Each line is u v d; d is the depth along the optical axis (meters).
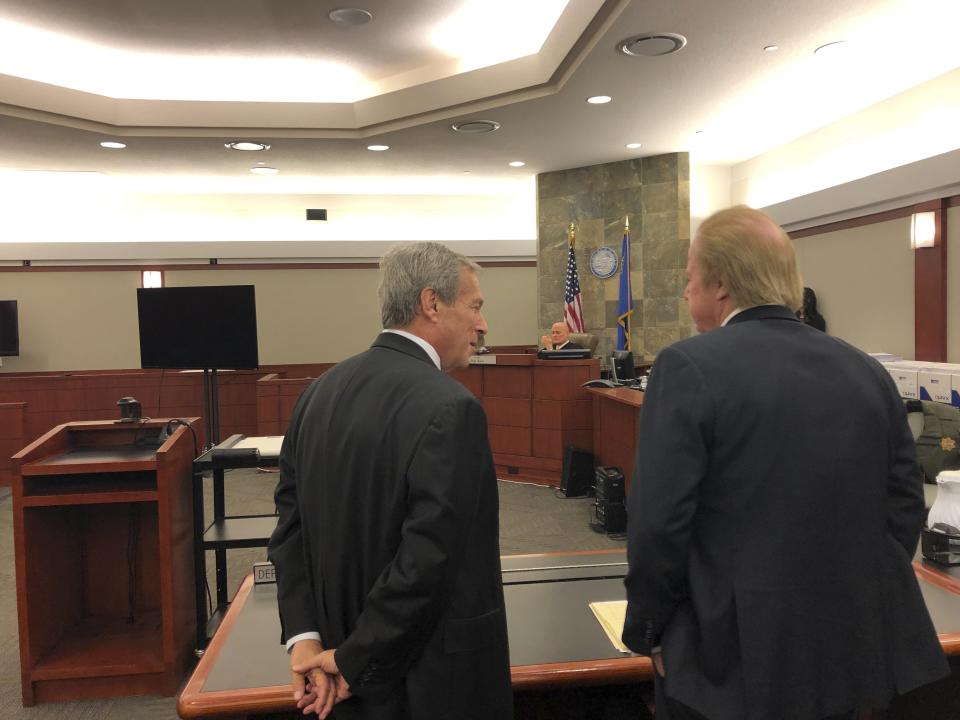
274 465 3.02
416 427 1.07
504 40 5.55
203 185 9.29
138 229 9.55
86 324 9.58
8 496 6.43
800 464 1.04
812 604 1.03
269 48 5.60
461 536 1.05
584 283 8.45
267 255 9.66
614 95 5.67
